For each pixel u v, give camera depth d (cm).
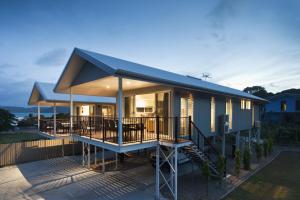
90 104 1739
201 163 860
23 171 1035
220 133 1191
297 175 964
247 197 712
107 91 1164
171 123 868
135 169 1066
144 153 1423
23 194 742
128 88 1040
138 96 1041
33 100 1546
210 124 1120
